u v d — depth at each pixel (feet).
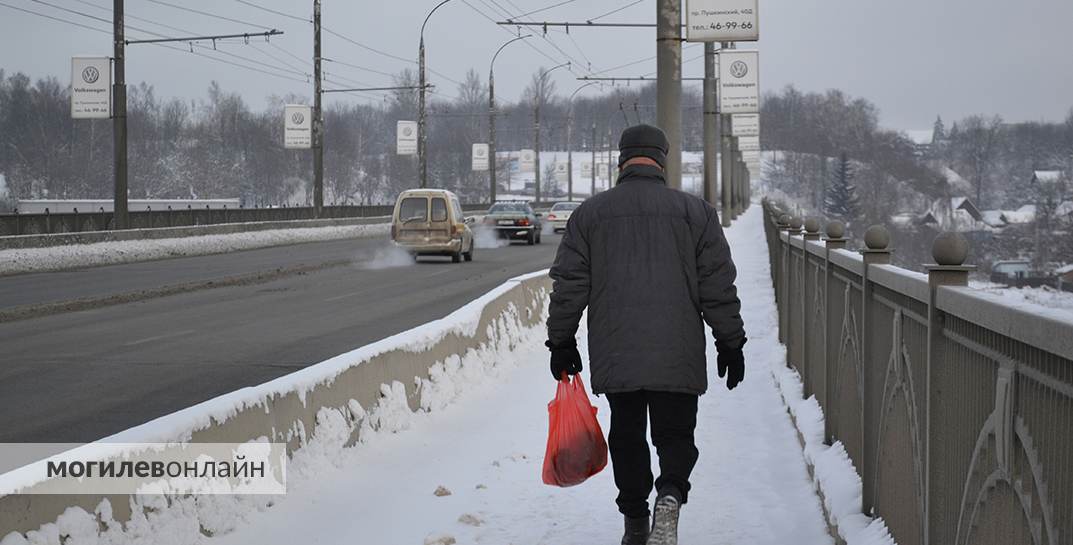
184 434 20.76
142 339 57.06
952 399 14.87
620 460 20.85
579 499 25.64
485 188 644.69
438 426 34.32
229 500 22.18
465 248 133.39
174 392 40.57
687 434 20.18
